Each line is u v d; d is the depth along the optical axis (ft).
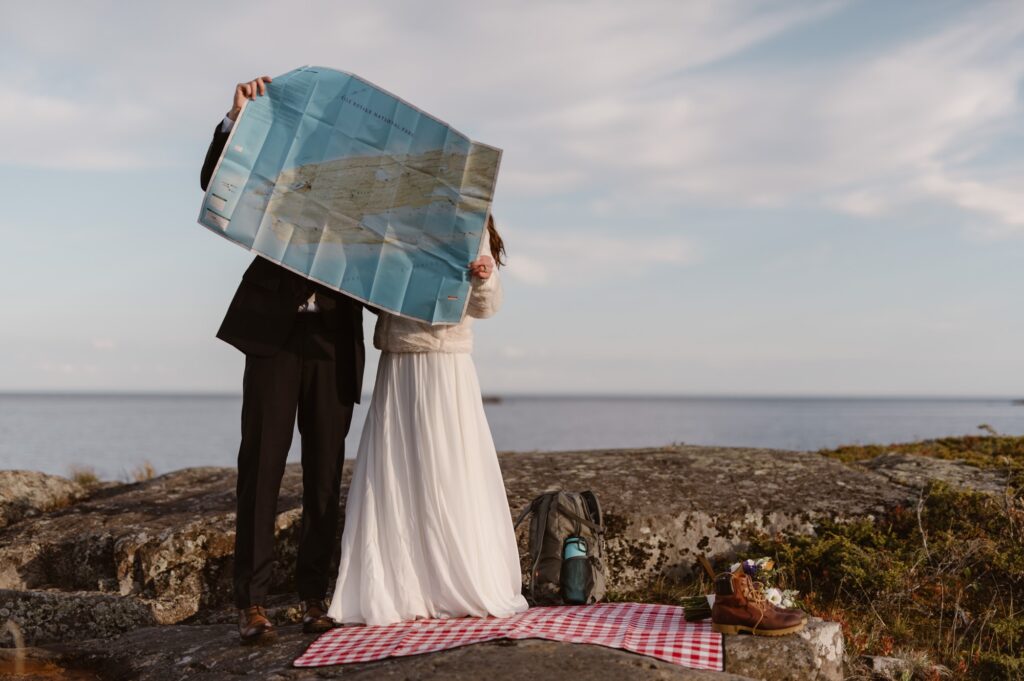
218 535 19.10
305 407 14.12
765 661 11.77
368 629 12.92
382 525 13.65
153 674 12.56
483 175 14.14
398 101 14.24
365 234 13.64
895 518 19.69
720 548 19.11
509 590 14.02
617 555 18.93
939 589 17.15
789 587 17.58
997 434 33.94
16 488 23.45
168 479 26.73
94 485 27.27
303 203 13.37
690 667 10.83
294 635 13.38
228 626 15.31
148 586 18.60
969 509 19.77
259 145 13.26
